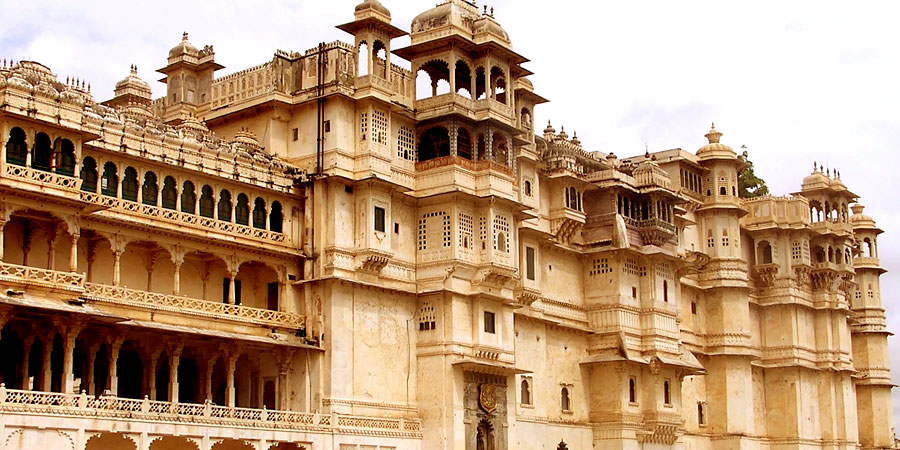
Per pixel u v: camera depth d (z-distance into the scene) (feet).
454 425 196.24
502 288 210.79
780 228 315.17
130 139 170.91
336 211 193.88
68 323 153.58
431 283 203.41
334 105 198.39
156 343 170.40
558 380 236.02
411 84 215.31
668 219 261.65
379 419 191.31
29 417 142.61
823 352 320.50
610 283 245.65
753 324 310.24
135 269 175.52
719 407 286.46
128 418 153.48
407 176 206.90
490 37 213.25
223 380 189.37
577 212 245.04
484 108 212.43
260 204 191.01
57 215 156.15
